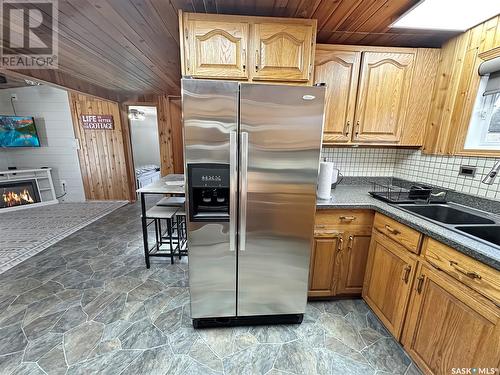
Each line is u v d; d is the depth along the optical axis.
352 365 1.40
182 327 1.67
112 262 2.57
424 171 1.96
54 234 3.28
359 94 1.82
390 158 2.27
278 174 1.43
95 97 3.88
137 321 1.72
